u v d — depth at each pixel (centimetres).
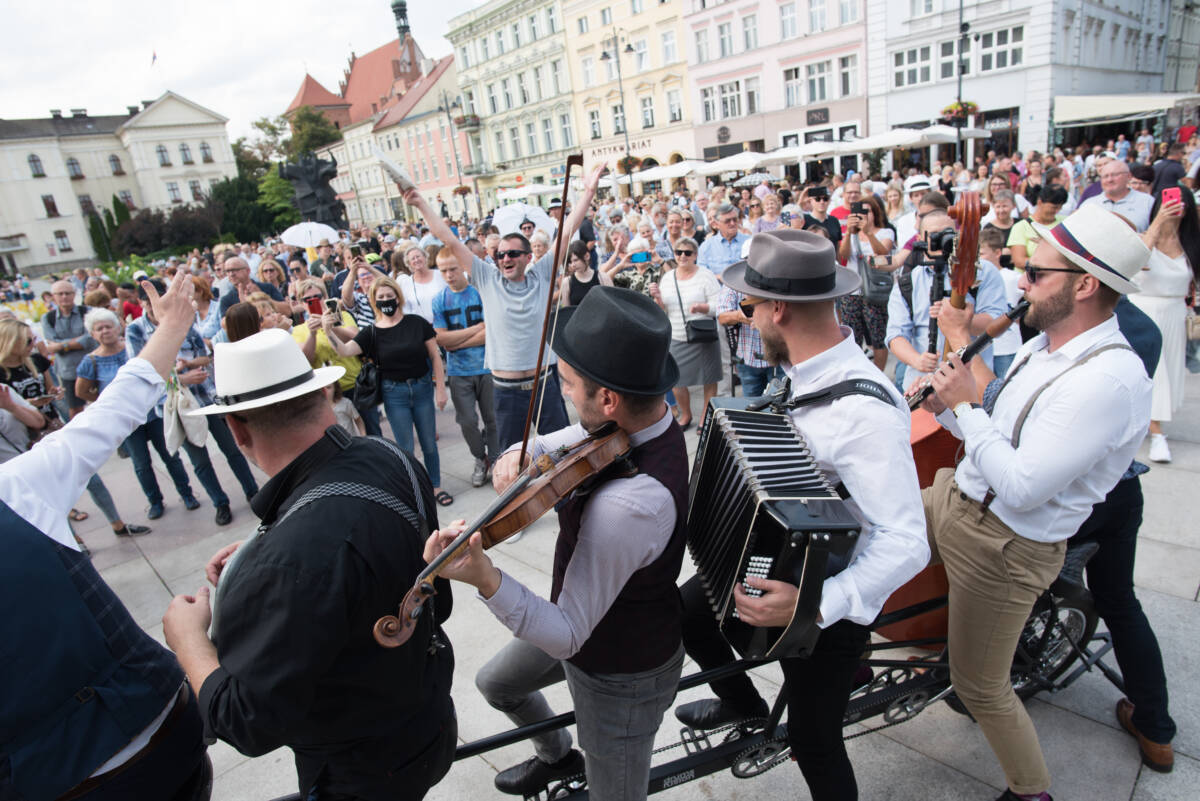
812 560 137
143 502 579
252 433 151
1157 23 3378
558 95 3903
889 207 725
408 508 154
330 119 7119
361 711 144
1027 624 225
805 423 167
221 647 133
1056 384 172
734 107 3139
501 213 789
